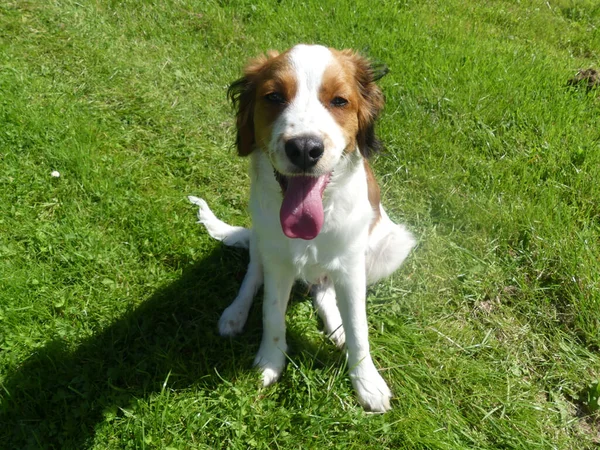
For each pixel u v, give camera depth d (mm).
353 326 468
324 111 396
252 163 455
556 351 521
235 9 1079
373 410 467
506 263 606
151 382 474
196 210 662
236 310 538
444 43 984
